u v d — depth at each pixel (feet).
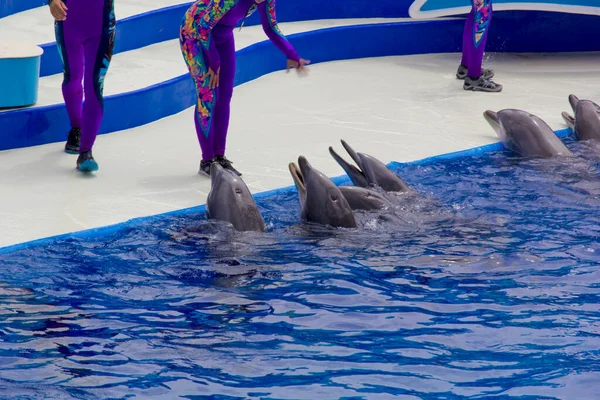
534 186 48.21
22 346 28.71
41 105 54.85
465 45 73.20
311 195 41.14
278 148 55.67
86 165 49.14
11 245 38.81
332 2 86.07
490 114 57.93
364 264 36.40
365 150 55.67
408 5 87.45
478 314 31.53
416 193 45.39
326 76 75.46
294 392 25.67
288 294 33.32
